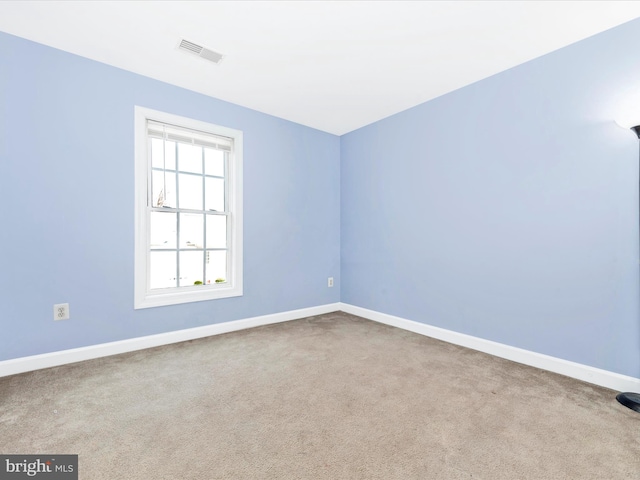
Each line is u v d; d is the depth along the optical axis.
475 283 2.53
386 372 2.04
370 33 1.96
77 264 2.20
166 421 1.47
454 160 2.68
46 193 2.09
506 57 2.19
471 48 2.09
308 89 2.70
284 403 1.64
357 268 3.65
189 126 2.70
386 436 1.36
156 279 2.72
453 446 1.30
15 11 1.76
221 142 2.94
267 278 3.23
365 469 1.16
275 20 1.85
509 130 2.32
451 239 2.70
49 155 2.10
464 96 2.61
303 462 1.20
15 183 1.99
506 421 1.48
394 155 3.21
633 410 1.58
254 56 2.21
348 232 3.77
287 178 3.38
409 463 1.19
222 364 2.16
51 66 2.10
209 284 2.94
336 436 1.36
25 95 2.02
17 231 2.00
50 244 2.10
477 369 2.10
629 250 1.80
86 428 1.40
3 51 1.95
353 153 3.69
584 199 1.96
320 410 1.57
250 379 1.93
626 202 1.81
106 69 2.31
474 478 1.12
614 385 1.83
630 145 1.79
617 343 1.84
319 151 3.67
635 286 1.78
